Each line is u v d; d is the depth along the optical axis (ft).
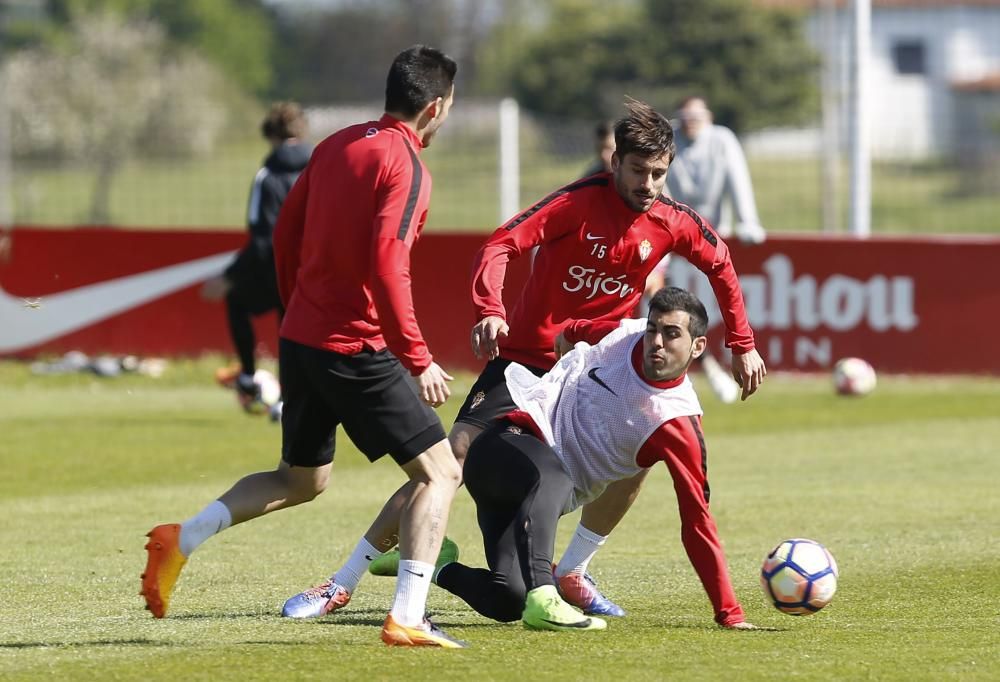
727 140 152.97
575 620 61.93
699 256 71.31
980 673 54.80
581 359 65.05
